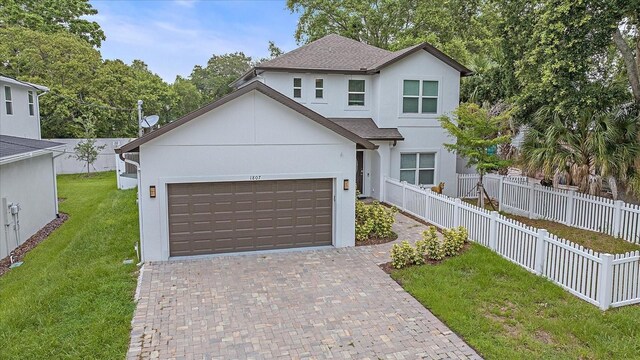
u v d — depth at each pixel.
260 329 6.95
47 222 14.77
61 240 12.55
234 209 10.91
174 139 10.20
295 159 11.06
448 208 12.70
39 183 14.09
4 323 6.95
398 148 17.89
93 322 7.02
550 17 11.17
